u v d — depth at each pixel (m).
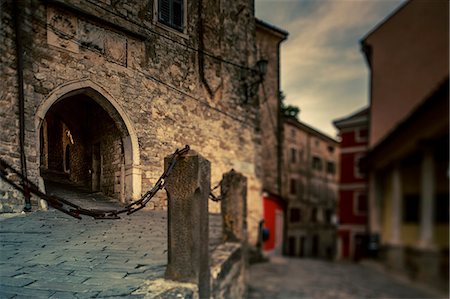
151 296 1.77
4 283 1.67
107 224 1.89
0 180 1.37
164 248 2.19
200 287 2.18
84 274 1.80
